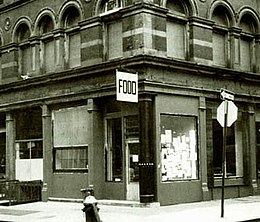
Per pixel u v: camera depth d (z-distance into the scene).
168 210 18.83
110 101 21.94
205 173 21.91
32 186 24.16
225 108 16.08
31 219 17.75
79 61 22.94
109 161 21.89
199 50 21.94
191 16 21.81
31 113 25.23
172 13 21.33
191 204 20.73
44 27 24.81
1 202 23.33
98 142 21.89
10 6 26.09
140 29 20.03
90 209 12.70
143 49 19.88
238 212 17.98
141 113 19.92
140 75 19.86
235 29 23.69
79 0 22.67
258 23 25.02
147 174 19.75
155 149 20.09
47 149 23.77
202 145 21.91
